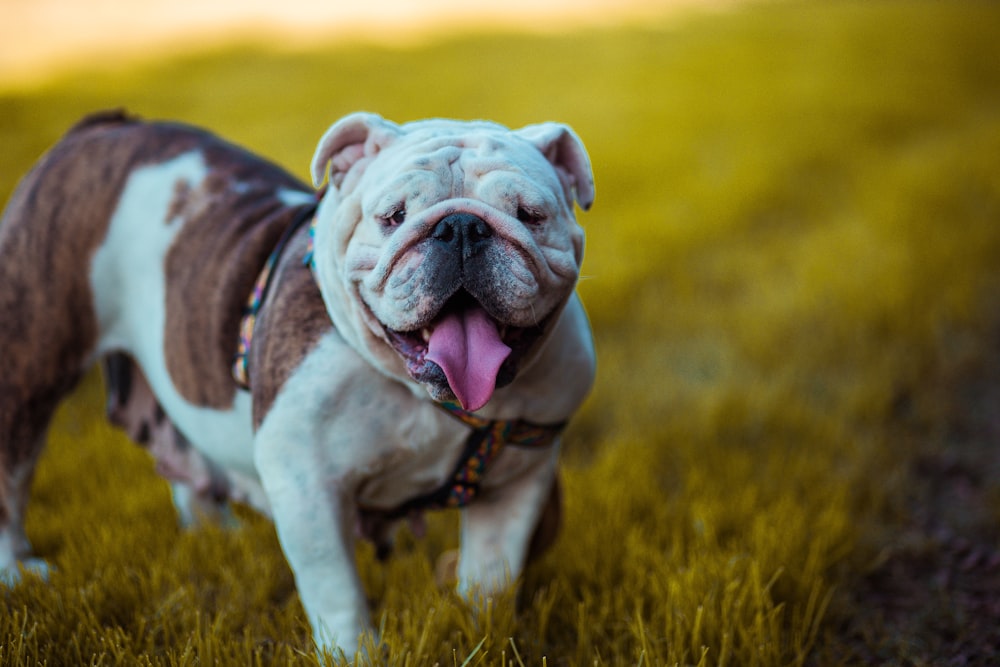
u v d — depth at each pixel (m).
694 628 2.80
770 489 3.89
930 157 9.46
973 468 4.38
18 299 3.09
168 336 3.03
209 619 2.88
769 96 12.34
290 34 18.39
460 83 13.30
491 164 2.35
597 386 4.98
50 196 3.15
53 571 3.12
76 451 4.15
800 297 6.00
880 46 16.19
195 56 15.81
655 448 4.34
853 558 3.55
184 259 3.02
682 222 7.59
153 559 3.30
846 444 4.43
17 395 3.12
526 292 2.27
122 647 2.72
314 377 2.55
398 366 2.48
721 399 4.73
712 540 3.43
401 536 3.62
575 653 2.88
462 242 2.24
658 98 12.24
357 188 2.45
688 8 22.36
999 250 7.04
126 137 3.26
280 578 3.35
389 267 2.28
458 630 2.79
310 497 2.57
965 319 5.84
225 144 3.33
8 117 11.10
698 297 6.27
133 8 22.55
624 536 3.47
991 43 16.56
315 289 2.64
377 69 14.55
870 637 3.11
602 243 7.12
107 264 3.14
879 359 5.30
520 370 2.49
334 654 2.60
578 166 2.63
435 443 2.64
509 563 2.91
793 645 2.91
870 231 7.32
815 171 9.41
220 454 3.09
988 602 3.37
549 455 2.88
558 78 13.72
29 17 21.17
